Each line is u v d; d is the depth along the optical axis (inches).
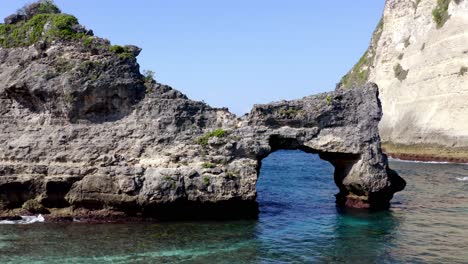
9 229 992.2
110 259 831.7
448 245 971.9
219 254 882.1
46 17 1208.8
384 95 3794.3
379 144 1274.6
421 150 3139.8
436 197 1567.4
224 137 1123.9
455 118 2984.7
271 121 1187.3
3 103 1153.4
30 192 1069.8
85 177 1061.1
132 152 1096.2
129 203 1046.4
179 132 1121.4
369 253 913.5
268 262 848.3
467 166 2682.1
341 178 1322.6
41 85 1101.1
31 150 1093.8
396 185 1327.5
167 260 836.6
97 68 1107.3
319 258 879.1
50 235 959.6
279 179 2162.9
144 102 1128.8
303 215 1246.9
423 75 3294.8
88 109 1112.2
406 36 3742.6
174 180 1058.1
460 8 3097.9
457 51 3041.3
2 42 1215.6
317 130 1214.3
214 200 1082.7
